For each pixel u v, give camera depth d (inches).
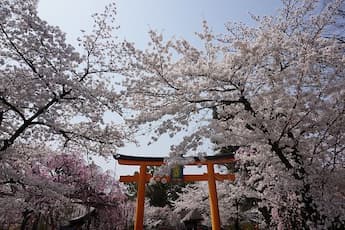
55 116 289.7
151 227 1026.7
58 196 313.4
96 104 299.9
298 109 242.4
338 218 231.5
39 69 269.0
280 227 357.1
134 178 643.5
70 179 644.1
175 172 599.8
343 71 254.2
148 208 1075.9
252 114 255.4
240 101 268.7
